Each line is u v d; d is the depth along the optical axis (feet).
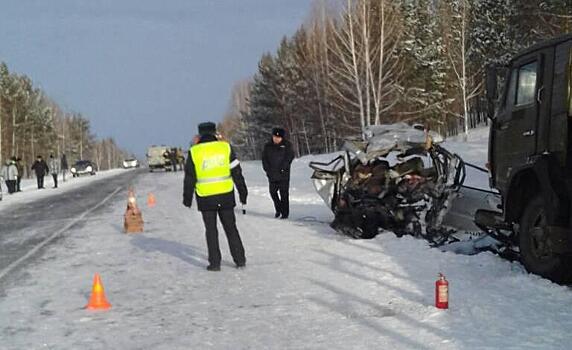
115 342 20.04
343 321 21.24
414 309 22.15
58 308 24.71
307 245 37.24
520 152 27.96
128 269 32.19
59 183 144.87
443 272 27.76
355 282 26.94
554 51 25.90
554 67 25.75
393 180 39.83
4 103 303.27
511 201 28.04
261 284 27.50
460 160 37.01
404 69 182.09
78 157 469.98
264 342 19.36
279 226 46.55
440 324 20.15
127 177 160.97
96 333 21.13
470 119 244.01
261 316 22.35
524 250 26.99
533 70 27.61
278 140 51.39
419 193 37.06
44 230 50.85
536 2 148.25
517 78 28.73
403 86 185.78
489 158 31.24
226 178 30.86
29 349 19.65
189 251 37.17
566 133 24.53
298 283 27.35
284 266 31.24
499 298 22.86
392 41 158.20
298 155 251.19
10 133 307.17
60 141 414.62
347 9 142.31
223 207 30.83
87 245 41.22
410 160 41.19
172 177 145.28
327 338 19.45
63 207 73.61
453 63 183.11
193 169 30.91
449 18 196.75
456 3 200.75
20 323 22.67
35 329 21.86
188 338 20.12
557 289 23.72
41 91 395.55
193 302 24.85
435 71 199.11
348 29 145.28
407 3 210.59
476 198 35.37
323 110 202.49
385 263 30.42
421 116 193.47
